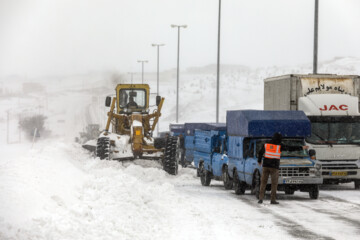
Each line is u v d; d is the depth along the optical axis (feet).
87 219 39.37
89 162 96.17
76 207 40.81
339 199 68.90
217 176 84.84
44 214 36.70
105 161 95.04
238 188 74.08
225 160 81.41
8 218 33.12
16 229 30.99
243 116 72.74
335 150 85.81
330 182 86.12
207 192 76.79
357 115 87.92
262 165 64.18
